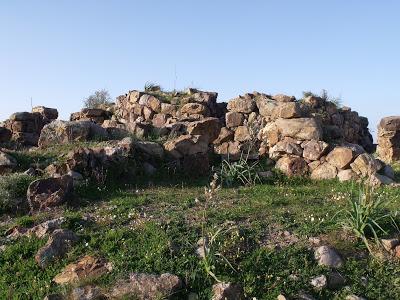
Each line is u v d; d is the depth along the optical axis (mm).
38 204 11414
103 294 7656
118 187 13469
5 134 20719
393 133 20953
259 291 7812
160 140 18203
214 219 9906
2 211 11438
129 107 24266
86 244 9031
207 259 8117
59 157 14914
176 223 9680
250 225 9594
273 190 13094
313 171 15859
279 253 8586
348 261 8484
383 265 8422
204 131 18062
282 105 17375
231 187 14242
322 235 9219
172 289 7688
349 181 14812
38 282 8141
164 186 14008
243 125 20203
